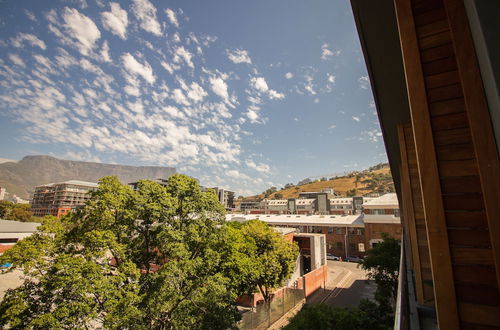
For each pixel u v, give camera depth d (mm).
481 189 1498
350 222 34531
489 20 1328
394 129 5773
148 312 8695
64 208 85250
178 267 9305
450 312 1521
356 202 59688
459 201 1561
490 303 1423
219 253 11656
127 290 8297
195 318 9125
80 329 6988
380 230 31188
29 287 7359
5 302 6941
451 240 1562
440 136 1645
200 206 11055
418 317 3826
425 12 1782
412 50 1784
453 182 1587
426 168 1660
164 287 8914
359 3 2588
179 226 10633
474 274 1485
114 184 9898
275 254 15711
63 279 7031
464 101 1579
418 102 1724
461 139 1581
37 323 6441
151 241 11211
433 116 1677
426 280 4344
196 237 10242
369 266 14117
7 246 29250
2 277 21984
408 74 1775
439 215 1605
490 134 1449
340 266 30484
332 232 35344
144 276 9367
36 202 108250
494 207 1425
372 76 3836
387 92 4242
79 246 9172
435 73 1700
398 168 8141
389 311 7871
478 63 1503
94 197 9617
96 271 7672
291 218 39469
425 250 4535
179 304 9508
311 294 20656
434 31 1733
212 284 9773
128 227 10023
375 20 2783
